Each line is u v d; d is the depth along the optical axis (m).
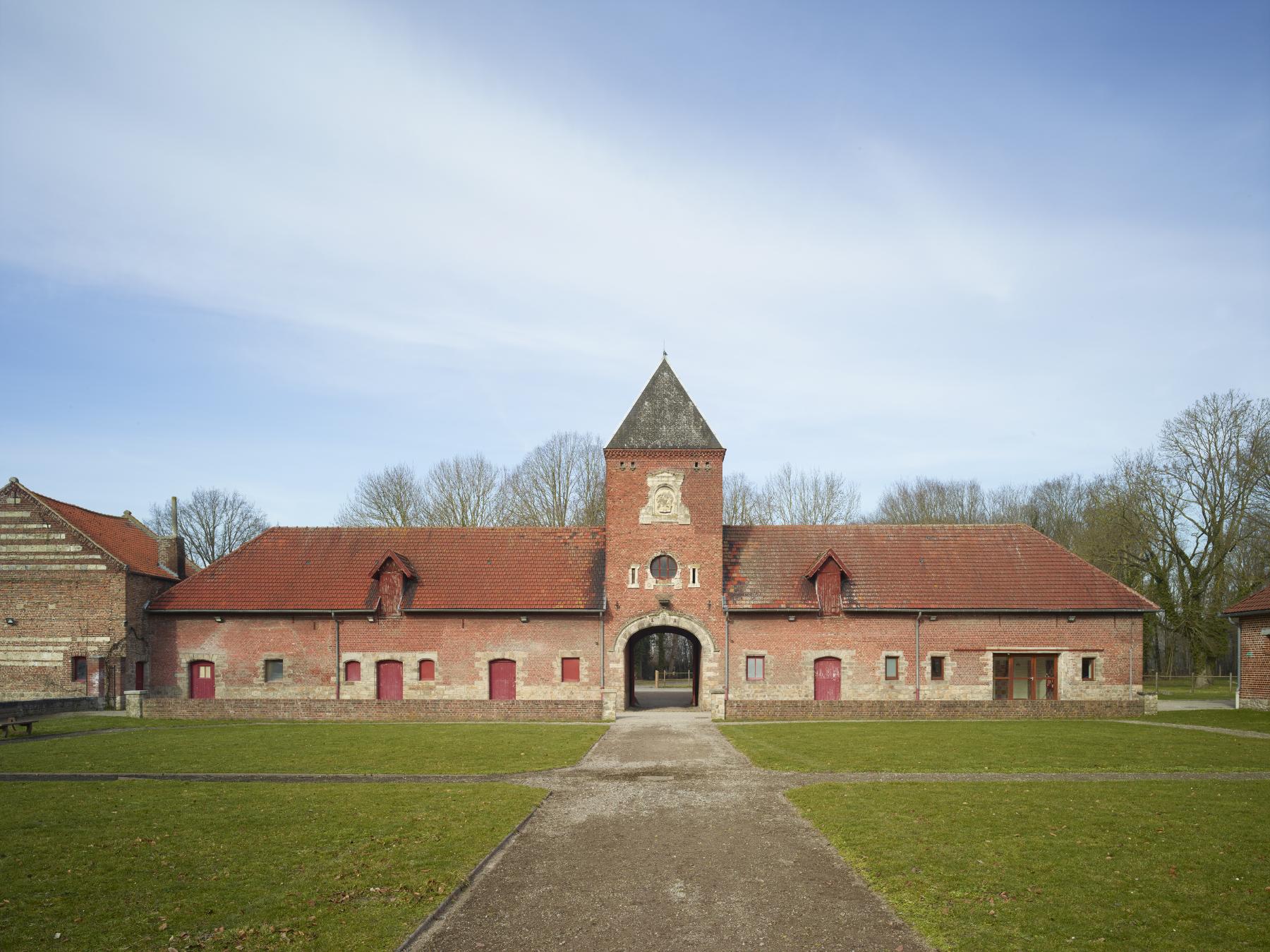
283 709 31.50
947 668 35.00
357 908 10.70
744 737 25.84
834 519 63.97
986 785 18.03
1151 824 14.53
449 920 10.48
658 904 11.02
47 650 34.88
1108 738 25.22
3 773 20.03
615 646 35.31
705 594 35.56
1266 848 13.12
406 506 57.66
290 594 36.31
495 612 35.41
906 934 9.92
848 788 17.72
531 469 58.31
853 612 35.06
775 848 13.48
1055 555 37.28
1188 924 10.05
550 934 10.02
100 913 10.48
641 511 36.09
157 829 14.47
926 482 74.38
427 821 15.02
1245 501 47.69
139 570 35.78
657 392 37.38
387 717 31.38
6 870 12.16
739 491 64.31
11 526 35.38
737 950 9.55
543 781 18.98
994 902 10.83
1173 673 68.62
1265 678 34.62
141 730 27.98
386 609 35.91
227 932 9.89
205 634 36.06
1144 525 51.75
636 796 17.28
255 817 15.27
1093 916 10.34
